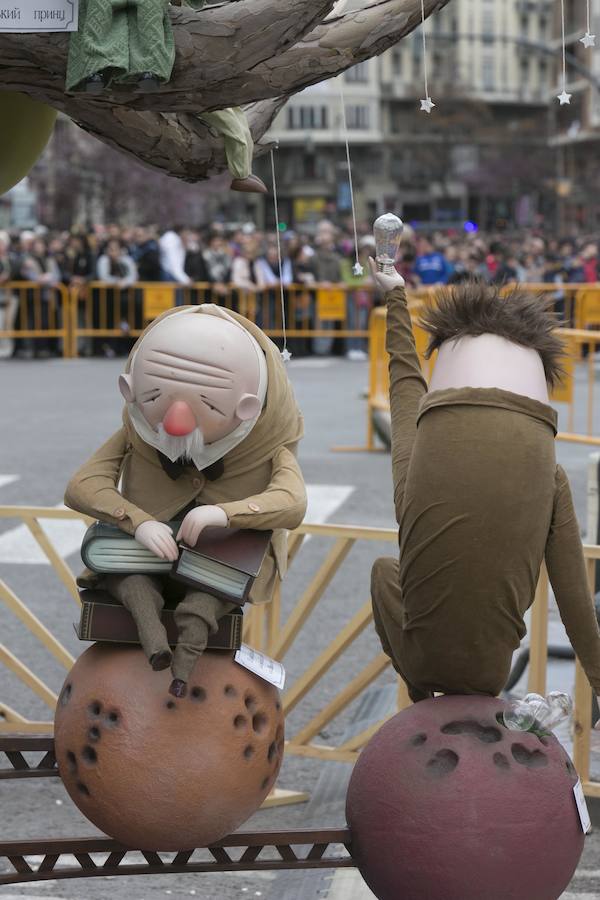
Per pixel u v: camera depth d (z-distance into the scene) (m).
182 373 3.84
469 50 134.50
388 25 4.21
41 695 6.56
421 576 3.89
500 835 3.74
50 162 81.12
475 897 3.77
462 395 3.92
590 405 15.73
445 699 4.02
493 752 3.84
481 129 114.62
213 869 4.09
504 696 6.96
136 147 4.84
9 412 19.61
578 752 5.72
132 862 5.56
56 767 4.34
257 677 4.03
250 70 4.16
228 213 119.25
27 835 5.76
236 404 3.89
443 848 3.75
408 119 131.38
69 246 28.27
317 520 12.26
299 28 4.07
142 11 3.92
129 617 3.93
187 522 3.81
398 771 3.87
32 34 4.02
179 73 4.10
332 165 129.38
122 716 3.83
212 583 3.85
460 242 35.22
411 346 4.40
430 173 115.56
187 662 3.75
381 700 7.00
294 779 6.55
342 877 5.18
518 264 30.47
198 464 3.99
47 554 6.54
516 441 3.86
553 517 3.97
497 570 3.83
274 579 4.14
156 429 3.96
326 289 27.94
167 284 27.28
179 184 82.56
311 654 8.51
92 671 3.94
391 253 4.47
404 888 3.86
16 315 27.48
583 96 101.75
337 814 5.87
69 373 24.97
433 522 3.86
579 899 5.09
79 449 16.22
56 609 9.40
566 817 3.84
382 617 4.25
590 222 99.81
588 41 4.11
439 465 3.88
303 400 21.56
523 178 109.62
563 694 3.98
